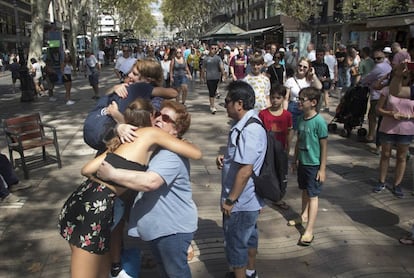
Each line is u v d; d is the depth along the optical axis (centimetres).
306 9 3044
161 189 256
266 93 575
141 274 347
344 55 1381
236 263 312
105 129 316
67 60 1300
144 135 248
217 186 553
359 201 507
